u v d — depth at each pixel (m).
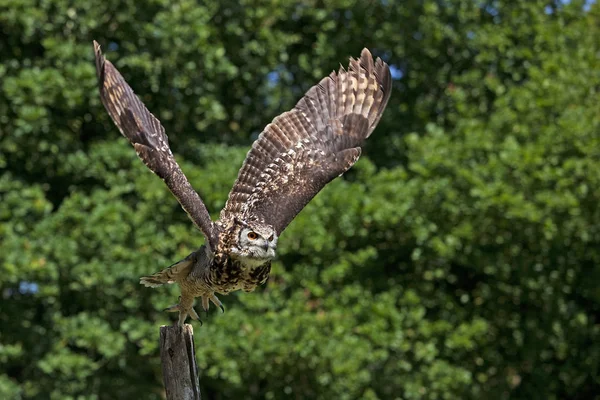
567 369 18.45
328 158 8.01
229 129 19.17
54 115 16.67
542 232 16.97
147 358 16.67
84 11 16.84
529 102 17.44
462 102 18.30
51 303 16.42
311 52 19.34
